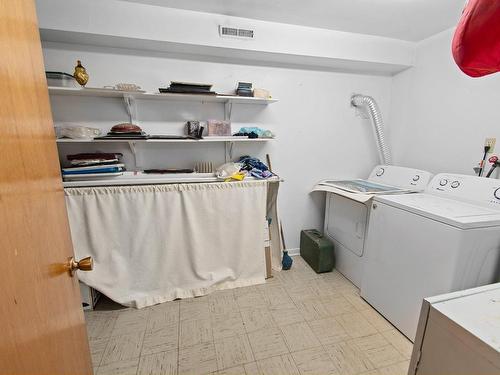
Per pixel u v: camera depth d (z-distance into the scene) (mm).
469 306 814
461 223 1256
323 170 2736
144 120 2139
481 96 1900
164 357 1482
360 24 2096
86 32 1728
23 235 492
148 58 2061
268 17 1991
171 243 1973
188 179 1999
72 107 1989
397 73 2672
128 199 1845
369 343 1578
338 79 2576
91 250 1850
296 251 2859
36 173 573
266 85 2385
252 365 1431
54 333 612
